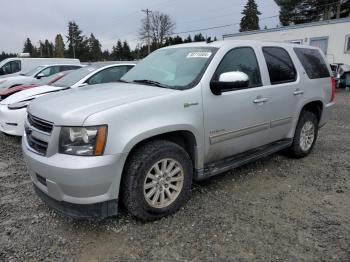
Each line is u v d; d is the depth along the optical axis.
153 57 4.73
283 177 4.71
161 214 3.46
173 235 3.21
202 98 3.67
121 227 3.35
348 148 6.21
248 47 4.43
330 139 6.93
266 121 4.51
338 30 20.20
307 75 5.26
